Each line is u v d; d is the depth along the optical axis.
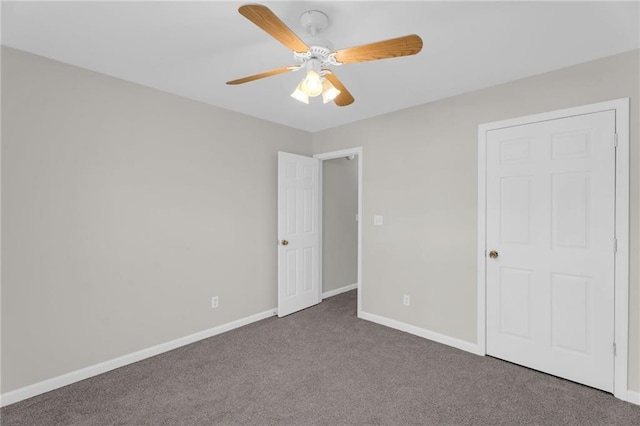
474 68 2.38
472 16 1.75
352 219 5.02
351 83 2.66
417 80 2.60
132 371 2.50
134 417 1.95
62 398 2.14
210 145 3.19
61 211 2.29
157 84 2.70
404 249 3.30
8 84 2.08
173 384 2.32
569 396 2.15
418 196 3.19
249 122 3.55
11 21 1.80
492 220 2.71
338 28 1.86
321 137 4.18
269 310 3.77
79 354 2.37
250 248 3.57
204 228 3.15
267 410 2.02
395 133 3.37
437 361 2.65
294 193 3.93
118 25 1.84
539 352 2.48
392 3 1.63
